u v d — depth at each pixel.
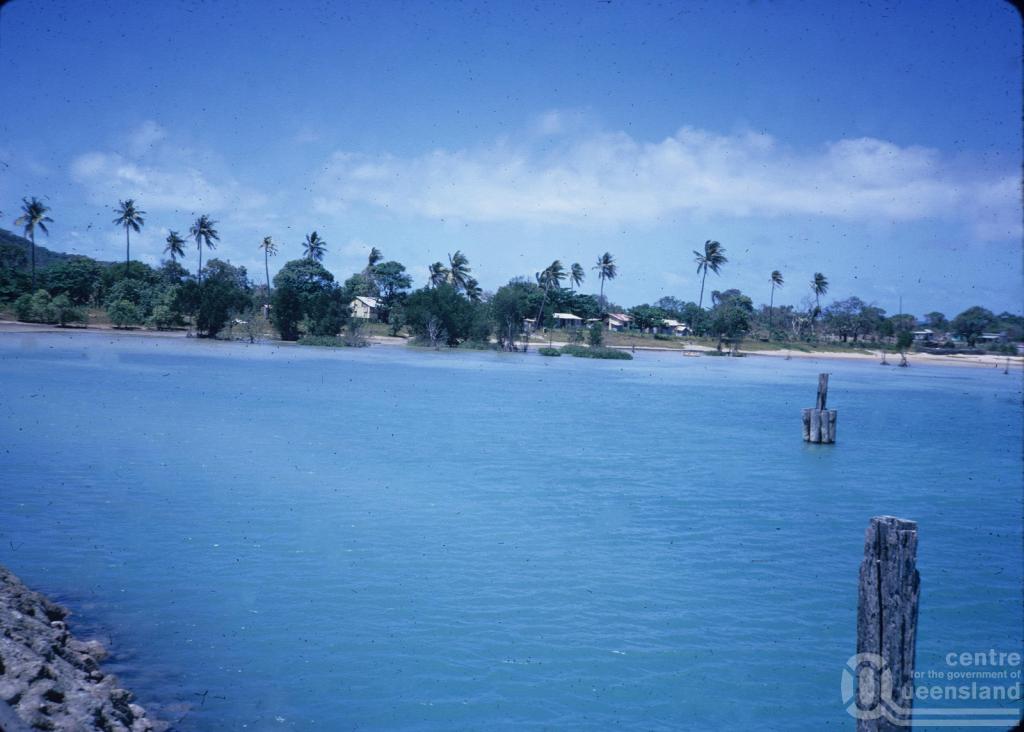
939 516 30.30
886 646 10.60
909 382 111.19
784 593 20.52
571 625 17.97
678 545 24.66
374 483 31.41
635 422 54.56
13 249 168.00
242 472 32.06
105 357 84.44
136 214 145.38
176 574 20.05
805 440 47.91
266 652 15.95
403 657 16.00
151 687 14.27
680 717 14.20
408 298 140.50
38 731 10.72
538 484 32.69
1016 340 189.50
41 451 34.38
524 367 103.69
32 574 19.50
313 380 71.62
